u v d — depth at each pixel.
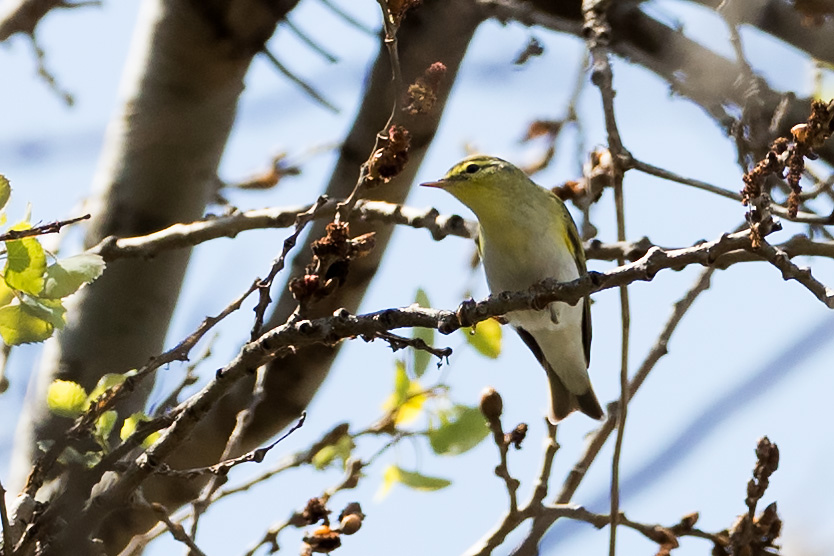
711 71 10.39
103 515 7.55
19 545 7.34
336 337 7.05
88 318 11.06
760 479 8.70
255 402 8.97
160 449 7.41
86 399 7.88
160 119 11.52
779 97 10.20
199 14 11.36
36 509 7.57
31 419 10.30
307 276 7.25
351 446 9.67
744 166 9.05
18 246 7.01
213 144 11.76
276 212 9.95
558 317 11.09
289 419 10.66
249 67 11.73
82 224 11.59
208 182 11.84
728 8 9.23
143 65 11.75
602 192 11.11
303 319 7.22
